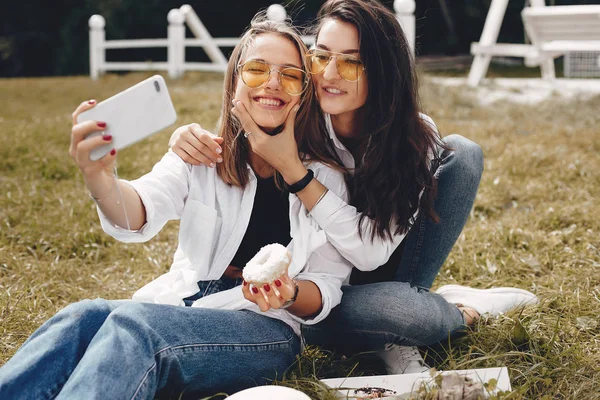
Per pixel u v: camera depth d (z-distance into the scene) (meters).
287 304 2.17
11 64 22.53
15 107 9.15
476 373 2.21
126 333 1.94
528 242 3.70
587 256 3.48
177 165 2.30
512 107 8.04
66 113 8.63
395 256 2.74
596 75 11.54
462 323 2.62
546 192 4.67
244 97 2.23
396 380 2.21
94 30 13.43
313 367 2.36
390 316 2.36
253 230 2.38
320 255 2.37
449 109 8.01
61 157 5.66
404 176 2.38
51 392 1.90
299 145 2.40
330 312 2.44
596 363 2.48
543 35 9.75
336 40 2.26
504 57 15.68
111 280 3.49
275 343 2.23
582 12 8.86
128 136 1.92
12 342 2.73
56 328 1.97
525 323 2.71
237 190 2.35
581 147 5.99
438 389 2.07
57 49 21.50
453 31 16.88
